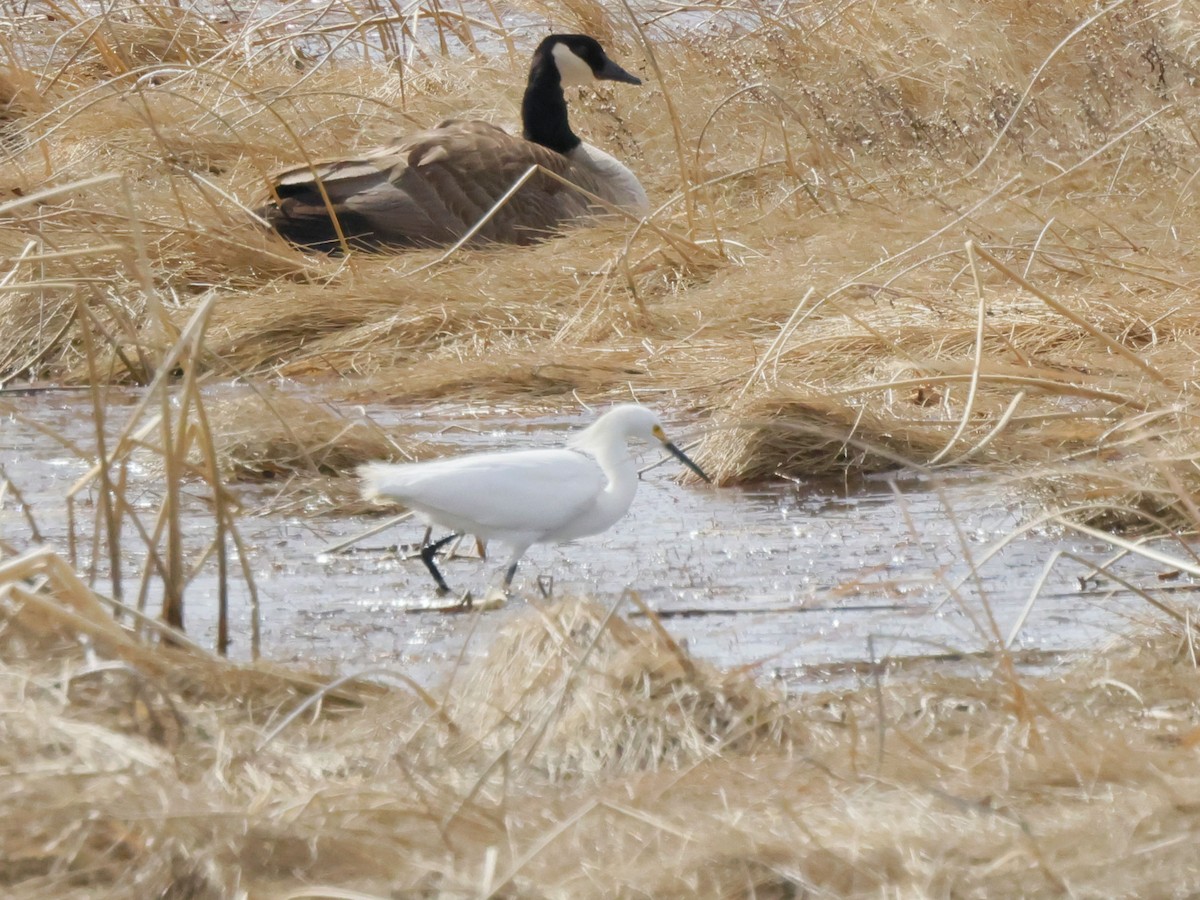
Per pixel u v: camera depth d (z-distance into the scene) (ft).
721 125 69.62
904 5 76.64
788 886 17.34
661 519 36.04
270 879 17.49
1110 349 43.06
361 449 38.99
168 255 53.78
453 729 21.98
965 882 17.26
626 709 21.99
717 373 45.73
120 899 17.17
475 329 50.06
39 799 18.31
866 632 28.04
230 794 18.97
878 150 62.75
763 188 63.16
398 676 21.83
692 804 19.15
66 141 67.77
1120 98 63.41
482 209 58.85
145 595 26.61
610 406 44.60
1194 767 19.84
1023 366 41.39
